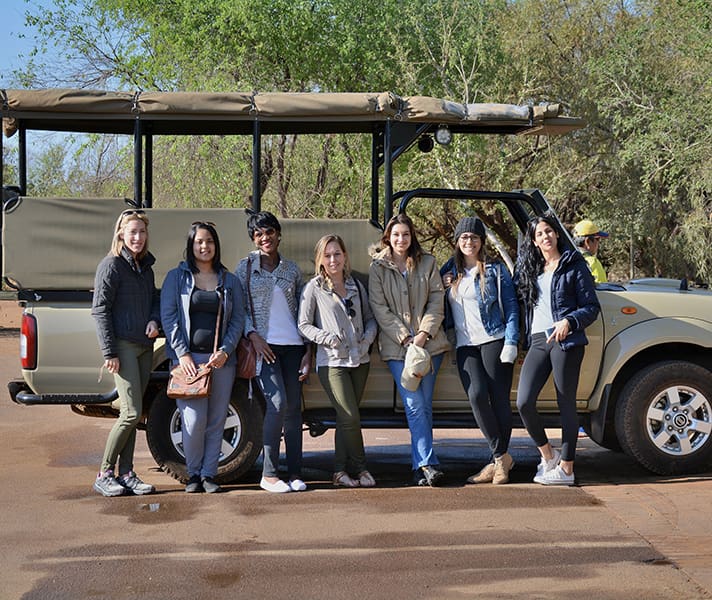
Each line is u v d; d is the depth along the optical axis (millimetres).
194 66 19672
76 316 6387
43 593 4328
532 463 7523
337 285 6355
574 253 6301
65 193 20750
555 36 22328
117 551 4953
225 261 6504
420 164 18266
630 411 6637
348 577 4531
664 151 18984
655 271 23047
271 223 6238
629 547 4984
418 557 4828
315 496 6156
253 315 6285
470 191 6953
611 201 21562
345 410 6332
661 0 20234
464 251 6465
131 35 21078
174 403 6465
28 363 6379
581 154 21719
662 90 19672
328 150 19078
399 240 6383
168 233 6430
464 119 6582
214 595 4293
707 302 6758
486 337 6410
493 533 5246
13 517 5660
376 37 19984
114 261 5992
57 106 6277
